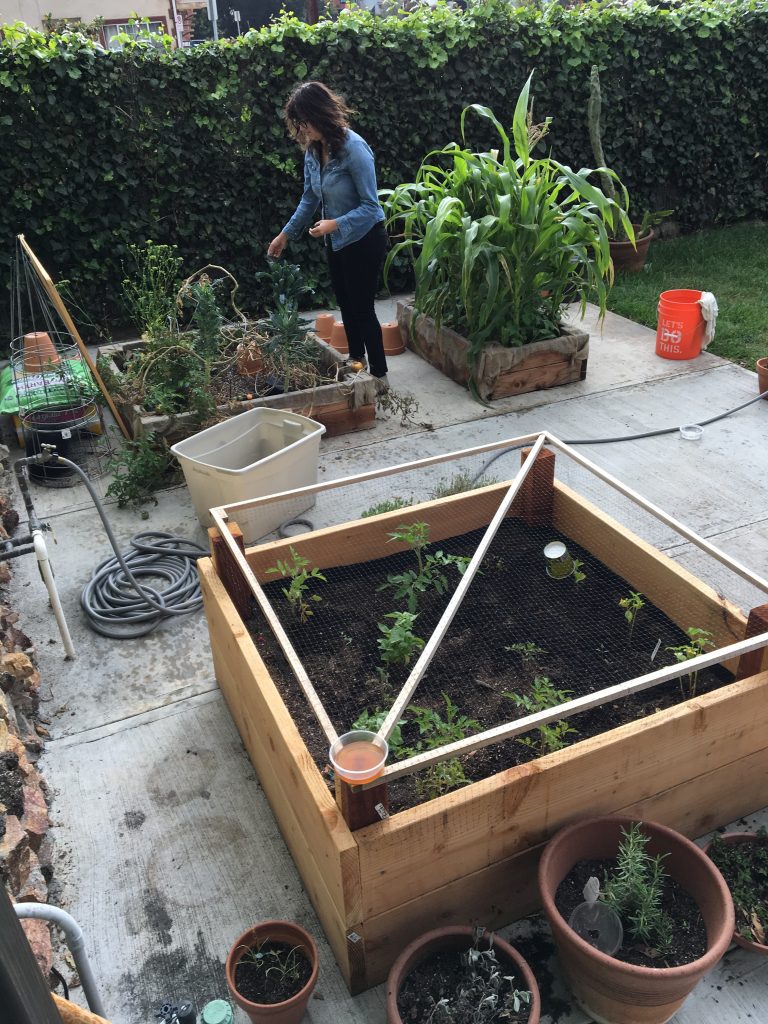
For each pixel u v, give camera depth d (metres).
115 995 1.78
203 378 3.92
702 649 2.27
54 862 2.07
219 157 5.70
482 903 1.82
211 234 5.91
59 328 5.77
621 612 2.49
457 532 2.85
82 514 3.66
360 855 1.54
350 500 3.63
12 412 4.06
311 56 5.68
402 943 1.75
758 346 5.07
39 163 5.25
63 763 2.37
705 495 3.59
